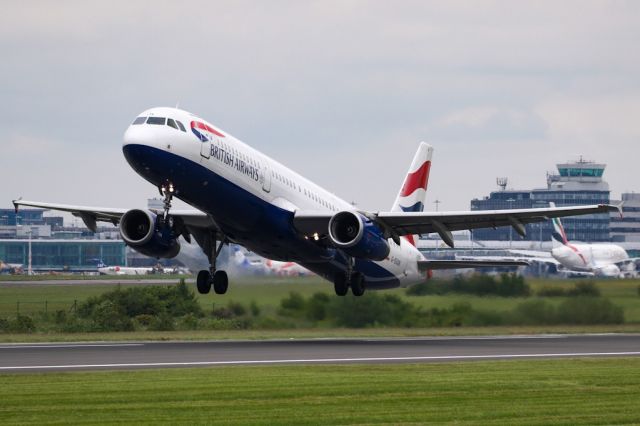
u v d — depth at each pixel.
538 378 94.56
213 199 140.38
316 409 75.25
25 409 74.69
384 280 188.62
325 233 154.88
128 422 69.62
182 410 74.56
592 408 76.19
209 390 84.62
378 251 150.00
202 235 159.38
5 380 91.19
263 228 149.62
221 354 124.81
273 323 199.25
